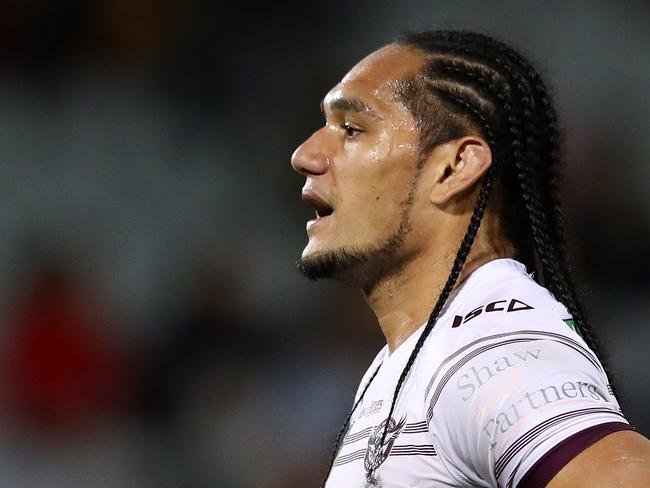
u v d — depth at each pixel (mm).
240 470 21953
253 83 27375
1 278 24047
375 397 6543
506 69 6773
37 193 25625
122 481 22109
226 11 27984
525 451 5238
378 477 5941
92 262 24875
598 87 26641
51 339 22703
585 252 24312
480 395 5461
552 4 27359
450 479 5656
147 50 27562
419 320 6656
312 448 21844
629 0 27562
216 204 25969
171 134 26672
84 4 27453
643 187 25344
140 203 25781
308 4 27906
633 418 22391
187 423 22734
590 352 5855
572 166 24891
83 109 26703
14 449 21969
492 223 6707
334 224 6754
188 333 23719
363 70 6859
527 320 5820
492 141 6617
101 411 22703
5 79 26891
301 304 24172
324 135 6883
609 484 4977
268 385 22938
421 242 6648
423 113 6629
